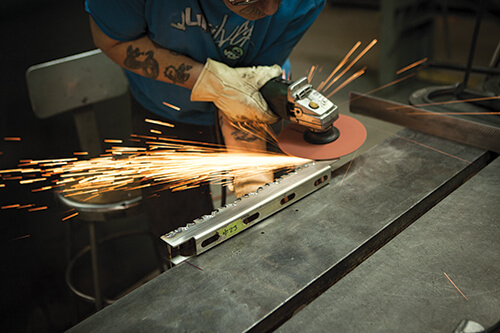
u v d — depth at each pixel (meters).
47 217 2.59
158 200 1.74
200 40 1.28
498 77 1.58
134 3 1.19
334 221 1.06
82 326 0.84
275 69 1.28
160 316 0.85
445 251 0.95
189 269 0.95
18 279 2.26
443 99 1.60
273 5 1.09
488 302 0.83
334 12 5.09
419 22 3.68
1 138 3.10
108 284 2.30
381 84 3.61
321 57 4.19
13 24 4.51
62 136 3.14
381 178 1.19
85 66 1.90
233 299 0.87
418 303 0.84
